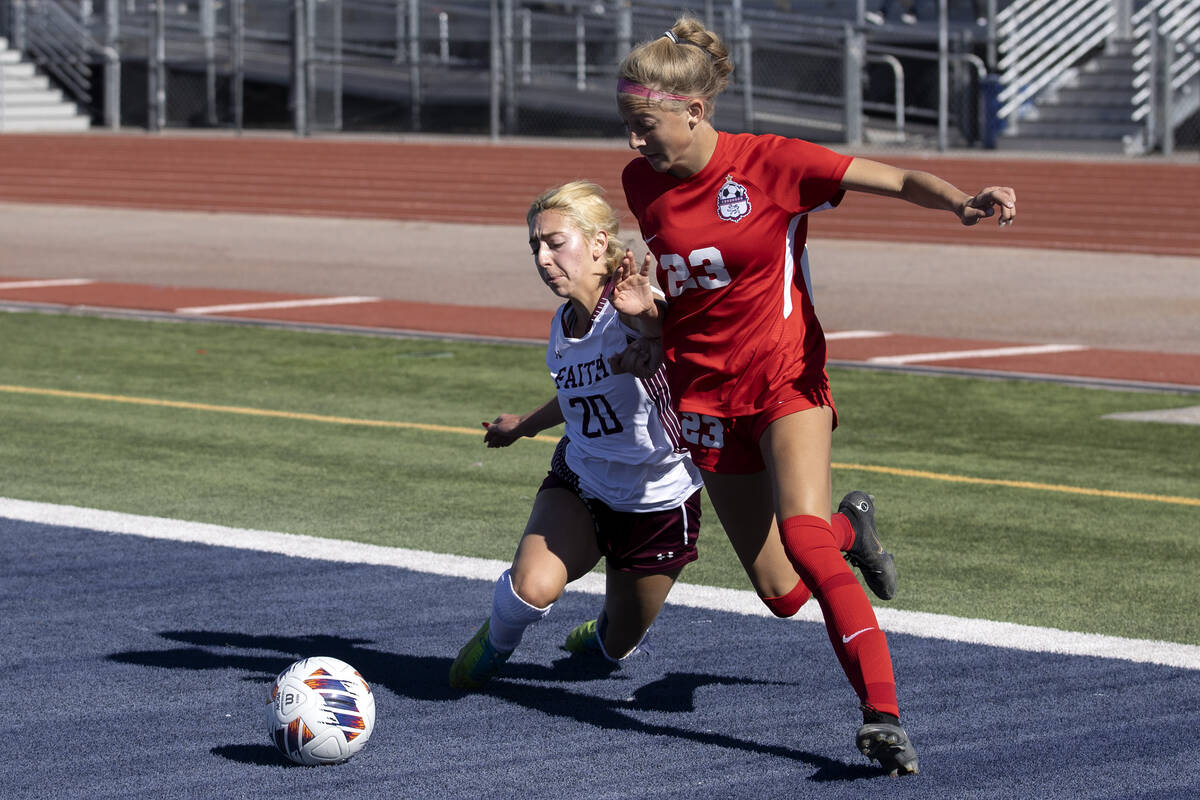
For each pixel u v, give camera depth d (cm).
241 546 2647
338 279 6831
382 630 2192
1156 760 1698
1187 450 3538
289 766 1683
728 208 1706
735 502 1833
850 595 1627
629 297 1688
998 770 1669
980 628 2209
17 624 2200
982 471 3309
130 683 1955
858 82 12825
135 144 13938
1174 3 12925
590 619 2273
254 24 16012
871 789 1617
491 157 12519
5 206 10456
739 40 13338
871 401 4128
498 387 4269
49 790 1611
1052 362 4750
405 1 14975
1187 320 5691
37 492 3041
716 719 1841
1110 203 9544
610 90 14162
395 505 2961
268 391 4188
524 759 1708
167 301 6000
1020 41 13625
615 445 1833
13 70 15962
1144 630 2206
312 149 13412
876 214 9588
